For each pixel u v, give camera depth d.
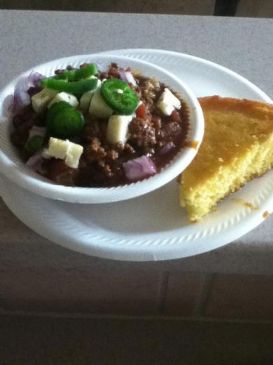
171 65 0.41
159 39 0.45
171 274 0.40
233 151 0.32
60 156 0.29
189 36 0.45
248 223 0.30
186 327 0.49
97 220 0.31
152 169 0.30
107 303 0.47
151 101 0.34
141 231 0.30
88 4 0.72
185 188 0.31
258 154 0.33
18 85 0.34
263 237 0.31
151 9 0.72
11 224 0.32
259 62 0.42
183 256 0.29
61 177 0.30
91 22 0.46
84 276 0.41
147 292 0.44
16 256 0.32
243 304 0.46
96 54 0.40
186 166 0.31
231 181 0.32
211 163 0.32
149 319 0.50
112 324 0.49
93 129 0.31
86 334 0.49
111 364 0.48
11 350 0.48
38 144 0.31
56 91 0.32
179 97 0.35
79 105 0.32
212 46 0.44
